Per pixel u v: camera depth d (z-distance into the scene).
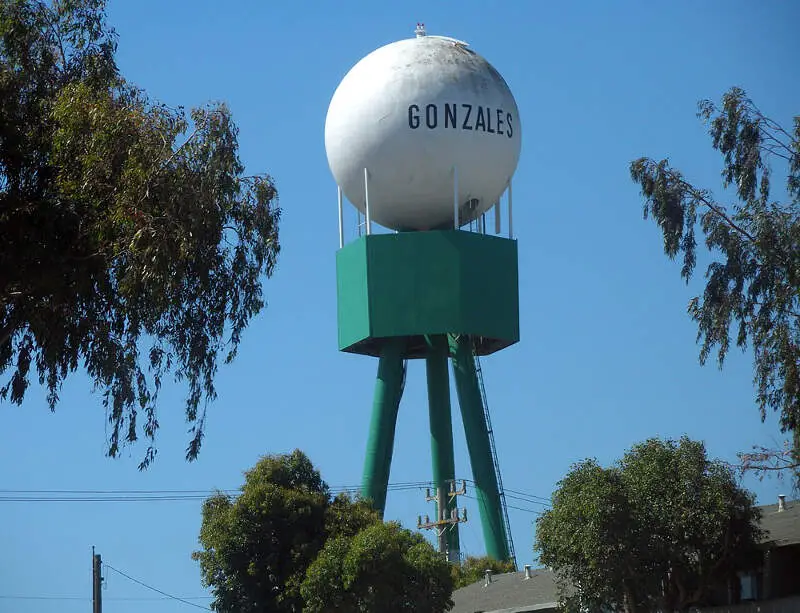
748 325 43.41
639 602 44.31
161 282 34.34
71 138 34.81
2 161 35.47
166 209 34.50
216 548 59.97
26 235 34.31
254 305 37.03
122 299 35.97
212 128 35.72
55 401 36.62
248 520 60.06
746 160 43.91
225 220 36.47
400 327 70.00
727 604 46.66
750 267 43.41
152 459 36.72
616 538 43.53
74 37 37.44
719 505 43.75
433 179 69.44
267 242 36.97
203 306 36.75
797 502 52.91
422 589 56.16
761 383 42.66
